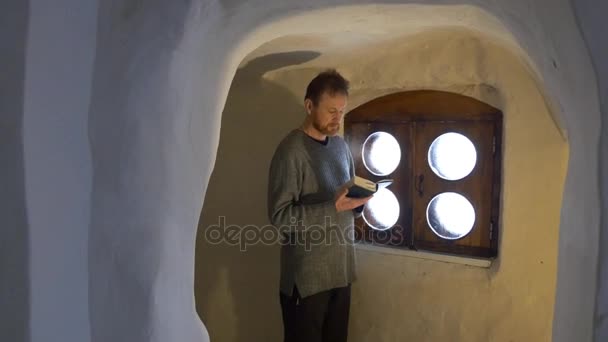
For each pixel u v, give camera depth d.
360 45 1.35
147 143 0.57
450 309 1.46
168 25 0.57
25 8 0.49
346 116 1.63
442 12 0.77
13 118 0.49
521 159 1.30
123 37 0.55
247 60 1.46
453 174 1.48
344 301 1.47
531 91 1.26
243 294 1.81
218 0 0.62
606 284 0.47
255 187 1.75
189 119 0.65
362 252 1.62
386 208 1.62
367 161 1.64
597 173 0.48
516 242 1.33
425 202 1.53
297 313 1.39
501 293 1.36
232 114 1.75
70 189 0.52
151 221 0.58
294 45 1.31
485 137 1.40
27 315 0.52
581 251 0.55
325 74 1.32
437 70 1.38
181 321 0.64
